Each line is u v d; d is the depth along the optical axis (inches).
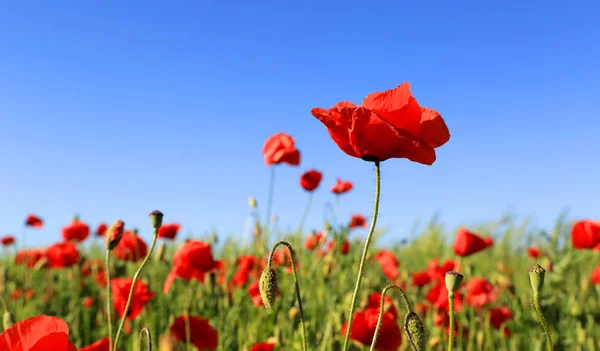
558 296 36.2
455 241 32.7
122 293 29.2
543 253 41.6
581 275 43.8
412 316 18.1
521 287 43.9
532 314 34.7
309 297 40.3
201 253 29.9
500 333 37.0
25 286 52.8
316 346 32.7
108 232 21.8
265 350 30.1
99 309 47.9
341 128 18.1
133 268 48.3
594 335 35.2
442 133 18.3
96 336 43.8
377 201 17.7
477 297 34.0
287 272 38.0
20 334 15.5
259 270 39.5
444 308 31.2
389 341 25.3
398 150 17.6
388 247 56.8
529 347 36.4
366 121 17.4
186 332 27.8
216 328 39.1
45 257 51.6
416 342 17.9
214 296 40.4
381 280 40.8
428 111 18.6
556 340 33.9
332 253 39.1
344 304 30.2
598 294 38.1
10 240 68.3
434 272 38.3
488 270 55.3
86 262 55.6
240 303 38.5
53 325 15.6
